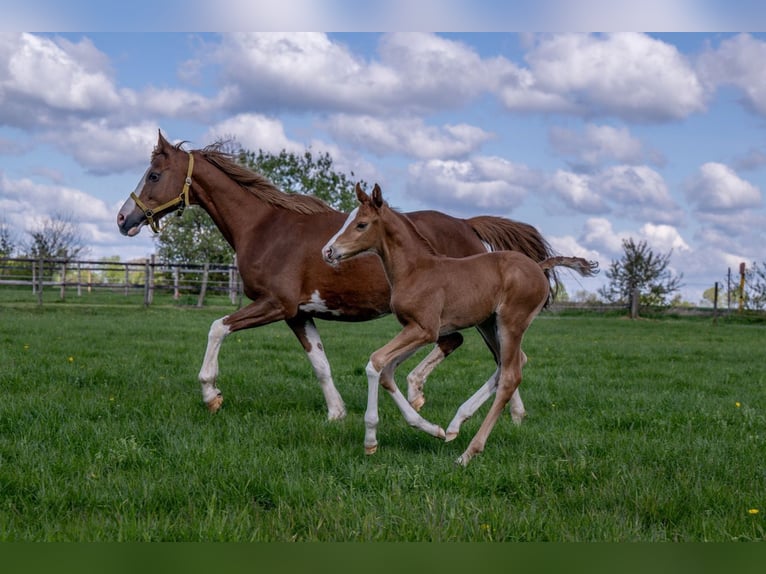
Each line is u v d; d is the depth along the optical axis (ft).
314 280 23.82
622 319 98.22
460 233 24.94
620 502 14.76
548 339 59.98
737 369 40.45
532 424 22.72
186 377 30.42
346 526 13.28
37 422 20.11
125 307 83.66
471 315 19.02
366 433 18.04
